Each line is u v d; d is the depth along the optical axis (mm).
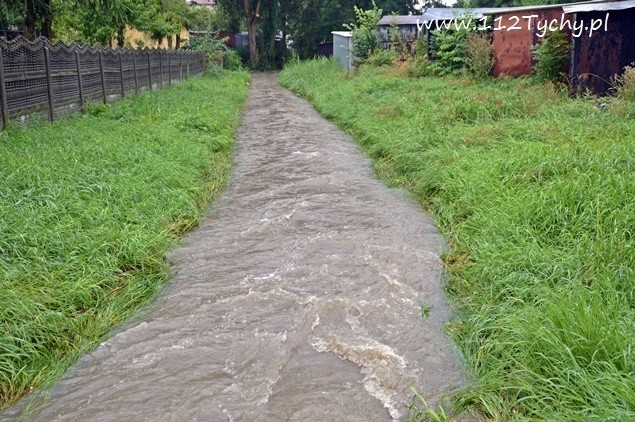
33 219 5395
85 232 5477
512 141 8156
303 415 3457
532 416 3219
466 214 6535
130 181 6977
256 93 24766
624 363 3207
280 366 3963
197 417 3455
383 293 4980
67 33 19344
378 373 3879
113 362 4047
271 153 10992
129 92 15500
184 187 7535
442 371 3910
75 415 3508
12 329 3986
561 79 13055
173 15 25375
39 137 8297
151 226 6152
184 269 5559
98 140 8547
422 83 15805
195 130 11258
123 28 19672
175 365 3984
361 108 14164
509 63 15688
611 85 11445
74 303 4625
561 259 4707
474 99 11281
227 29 46312
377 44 24000
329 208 7301
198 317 4625
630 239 4789
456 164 7703
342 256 5754
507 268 4852
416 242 6160
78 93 11719
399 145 9539
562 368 3377
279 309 4711
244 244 6148
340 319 4562
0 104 8484
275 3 43375
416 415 3436
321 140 12266
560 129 8500
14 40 8938
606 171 6039
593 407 3039
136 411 3525
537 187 6207
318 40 44969
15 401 3650
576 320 3617
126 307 4816
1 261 4699
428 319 4582
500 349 3816
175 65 21922
